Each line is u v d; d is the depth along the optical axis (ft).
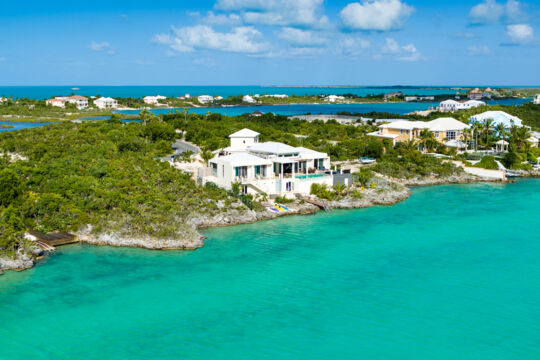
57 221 184.85
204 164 288.92
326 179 251.39
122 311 130.11
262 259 168.25
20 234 166.40
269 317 128.26
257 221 213.05
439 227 206.90
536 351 113.60
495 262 167.22
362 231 200.75
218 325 124.06
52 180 221.46
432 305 135.74
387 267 162.40
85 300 135.74
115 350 112.47
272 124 499.92
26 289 141.49
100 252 171.01
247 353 111.96
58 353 110.93
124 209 194.29
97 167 249.34
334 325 124.47
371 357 111.04
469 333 121.19
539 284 149.48
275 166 249.96
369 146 339.98
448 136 389.19
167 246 176.04
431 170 307.17
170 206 200.95
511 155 330.13
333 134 428.56
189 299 137.69
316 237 192.44
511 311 132.46
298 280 151.43
